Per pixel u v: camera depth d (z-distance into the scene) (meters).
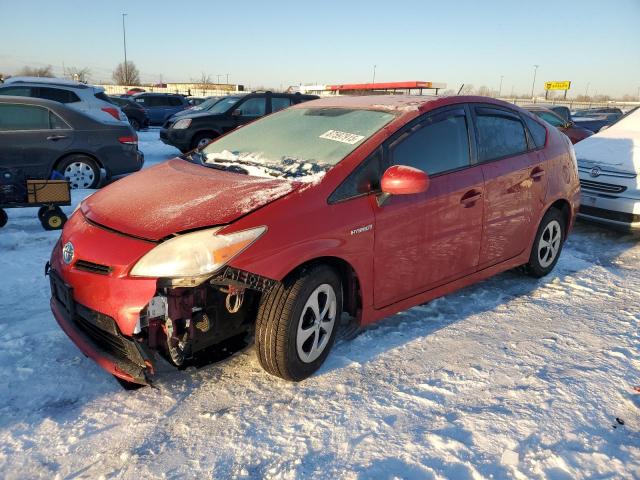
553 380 2.92
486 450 2.31
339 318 3.01
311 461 2.24
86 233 2.72
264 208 2.64
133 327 2.42
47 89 10.45
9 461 2.21
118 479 2.13
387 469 2.19
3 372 2.85
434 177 3.38
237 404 2.66
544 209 4.34
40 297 3.87
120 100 21.81
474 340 3.41
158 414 2.56
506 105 4.17
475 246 3.72
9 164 7.49
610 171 6.12
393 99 3.79
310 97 13.44
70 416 2.52
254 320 2.85
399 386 2.85
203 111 13.24
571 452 2.31
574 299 4.19
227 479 2.14
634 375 3.00
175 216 2.62
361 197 2.98
